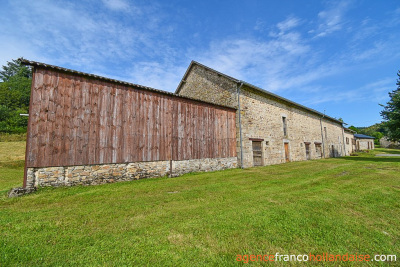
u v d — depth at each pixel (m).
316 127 18.22
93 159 5.98
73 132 5.70
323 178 6.77
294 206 3.80
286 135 13.96
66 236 2.64
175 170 7.87
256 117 11.54
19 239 2.54
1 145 18.34
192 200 4.34
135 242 2.48
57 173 5.36
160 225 2.99
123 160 6.57
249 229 2.83
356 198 4.34
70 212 3.58
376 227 2.97
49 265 2.01
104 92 6.40
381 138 38.59
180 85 14.61
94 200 4.39
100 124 6.21
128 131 6.78
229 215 3.35
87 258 2.13
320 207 3.76
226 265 2.01
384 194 4.65
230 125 10.39
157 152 7.43
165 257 2.14
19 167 12.19
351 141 26.95
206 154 9.09
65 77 5.73
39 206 3.97
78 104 5.86
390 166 9.50
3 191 5.34
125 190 5.30
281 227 2.90
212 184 6.05
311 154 16.59
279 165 11.47
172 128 7.97
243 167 10.22
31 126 5.08
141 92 7.25
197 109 8.99
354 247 2.41
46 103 5.35
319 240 2.55
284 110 14.09
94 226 2.97
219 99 11.52
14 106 30.27
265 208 3.70
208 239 2.54
